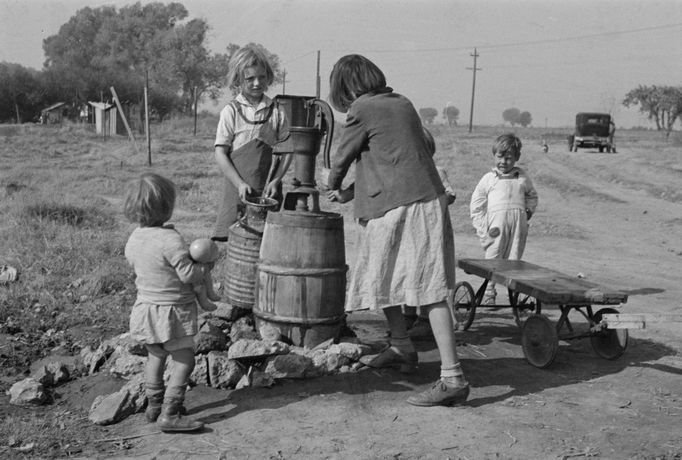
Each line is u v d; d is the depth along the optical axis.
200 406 4.42
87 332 6.06
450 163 32.62
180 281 4.10
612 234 14.94
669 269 10.72
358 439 3.93
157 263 4.04
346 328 5.50
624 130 135.00
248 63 5.42
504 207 6.70
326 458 3.72
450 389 4.37
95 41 70.06
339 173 4.67
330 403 4.43
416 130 4.50
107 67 66.88
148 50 65.31
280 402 4.45
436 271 4.39
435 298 4.37
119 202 16.89
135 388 4.46
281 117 5.53
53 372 4.93
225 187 5.65
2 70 66.19
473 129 113.12
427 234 4.40
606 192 24.47
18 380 5.06
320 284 4.98
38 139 39.91
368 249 4.54
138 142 39.22
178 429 4.05
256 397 4.53
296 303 4.98
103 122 48.06
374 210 4.47
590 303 5.00
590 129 50.53
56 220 12.20
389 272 4.46
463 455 3.76
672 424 4.23
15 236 10.17
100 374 5.04
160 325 4.04
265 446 3.86
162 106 65.69
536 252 12.28
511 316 7.06
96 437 4.07
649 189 24.81
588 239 14.13
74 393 4.77
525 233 6.80
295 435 3.99
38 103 67.00
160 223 4.21
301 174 5.19
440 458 3.72
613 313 5.35
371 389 4.67
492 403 4.50
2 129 47.84
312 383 4.76
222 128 5.50
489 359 5.45
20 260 8.65
